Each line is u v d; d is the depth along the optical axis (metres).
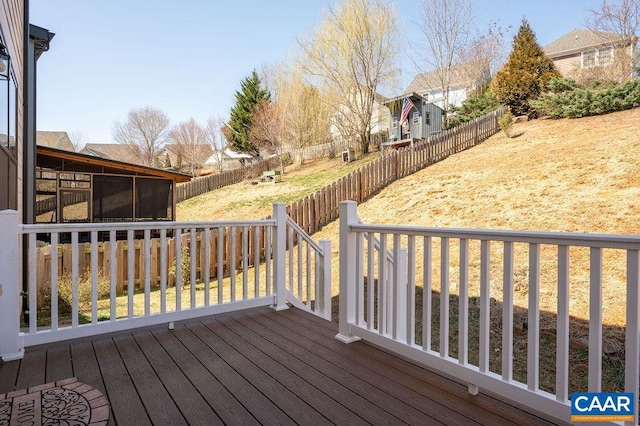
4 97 3.82
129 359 2.52
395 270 2.51
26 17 5.31
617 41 15.11
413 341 2.33
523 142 10.18
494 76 17.80
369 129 17.38
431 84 21.34
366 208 8.46
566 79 13.12
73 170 10.77
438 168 9.80
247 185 18.67
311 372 2.31
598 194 5.82
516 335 3.56
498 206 6.50
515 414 1.82
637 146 7.12
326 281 4.11
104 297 6.68
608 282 3.96
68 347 2.72
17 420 1.75
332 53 17.09
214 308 3.38
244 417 1.81
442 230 2.13
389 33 16.73
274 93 23.67
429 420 1.77
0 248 2.47
